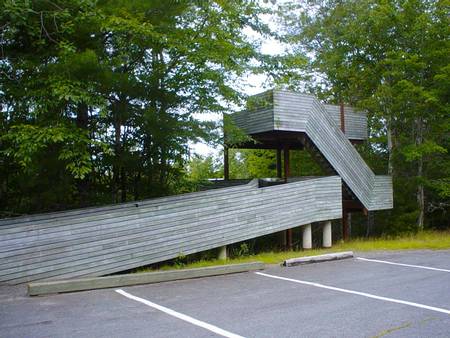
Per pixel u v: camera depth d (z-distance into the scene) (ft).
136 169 42.42
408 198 69.92
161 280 27.55
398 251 42.22
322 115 52.47
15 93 30.78
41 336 16.70
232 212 41.29
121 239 33.14
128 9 33.06
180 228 36.94
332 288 25.16
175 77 39.11
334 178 52.37
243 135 45.62
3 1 26.71
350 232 75.77
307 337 16.24
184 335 16.66
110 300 22.65
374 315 19.24
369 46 66.85
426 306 20.81
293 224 47.26
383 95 61.46
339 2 83.20
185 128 40.47
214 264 35.55
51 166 33.86
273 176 88.48
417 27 60.08
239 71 39.96
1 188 38.60
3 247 27.76
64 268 30.04
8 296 24.11
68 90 28.86
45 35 31.30
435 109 62.34
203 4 38.09
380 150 77.41
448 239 51.29
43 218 29.50
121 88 35.78
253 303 21.68
